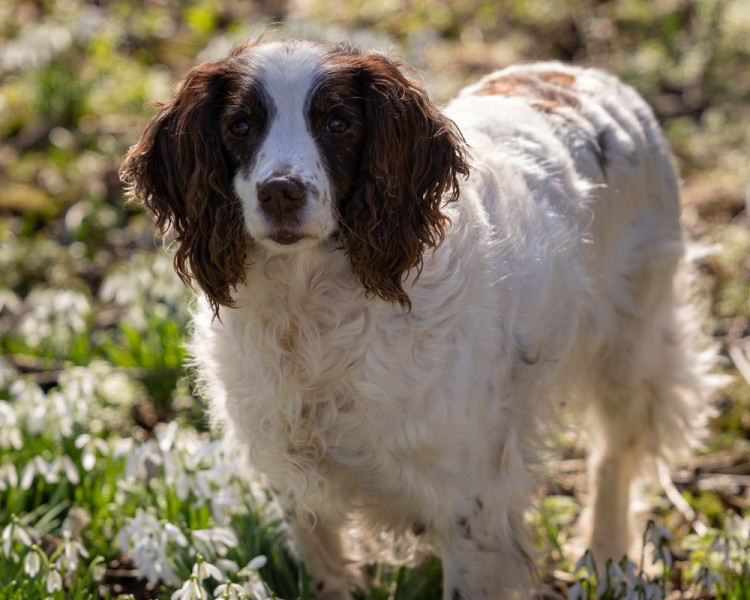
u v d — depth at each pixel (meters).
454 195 3.21
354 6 11.29
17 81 9.09
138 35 10.31
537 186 3.81
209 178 3.12
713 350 4.83
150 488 4.41
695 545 4.42
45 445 4.70
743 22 10.49
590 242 4.00
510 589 3.62
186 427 4.91
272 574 4.04
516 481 3.65
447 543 3.56
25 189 7.55
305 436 3.38
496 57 10.05
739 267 6.75
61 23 9.81
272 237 2.97
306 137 3.00
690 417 4.65
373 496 3.50
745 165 8.07
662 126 8.86
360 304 3.20
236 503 4.11
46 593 3.77
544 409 3.89
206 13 10.70
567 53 10.31
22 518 4.33
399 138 3.08
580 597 3.87
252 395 3.39
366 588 4.10
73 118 8.58
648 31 10.55
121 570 4.29
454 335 3.27
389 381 3.23
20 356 5.68
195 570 3.52
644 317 4.43
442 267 3.25
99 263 6.88
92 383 4.89
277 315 3.24
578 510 4.88
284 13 11.06
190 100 3.14
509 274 3.51
